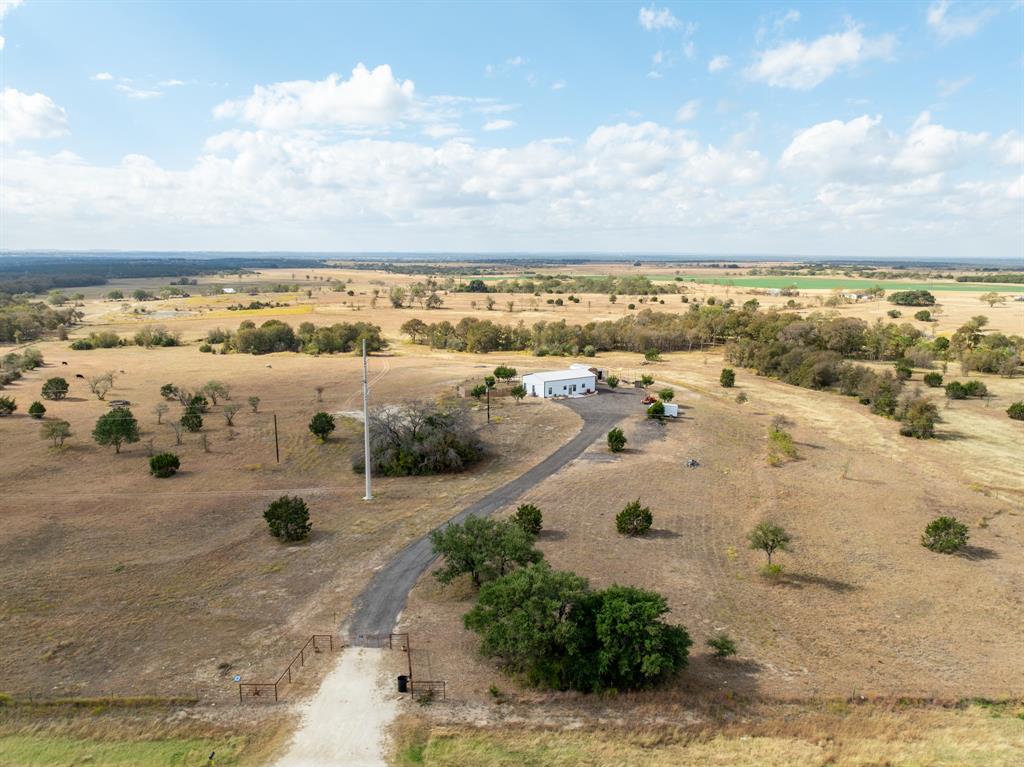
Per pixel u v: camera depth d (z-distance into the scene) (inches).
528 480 2162.9
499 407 3164.4
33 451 2404.0
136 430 2539.4
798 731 957.2
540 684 1055.0
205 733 933.8
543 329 5487.2
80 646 1165.1
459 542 1358.3
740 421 2992.1
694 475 2230.6
